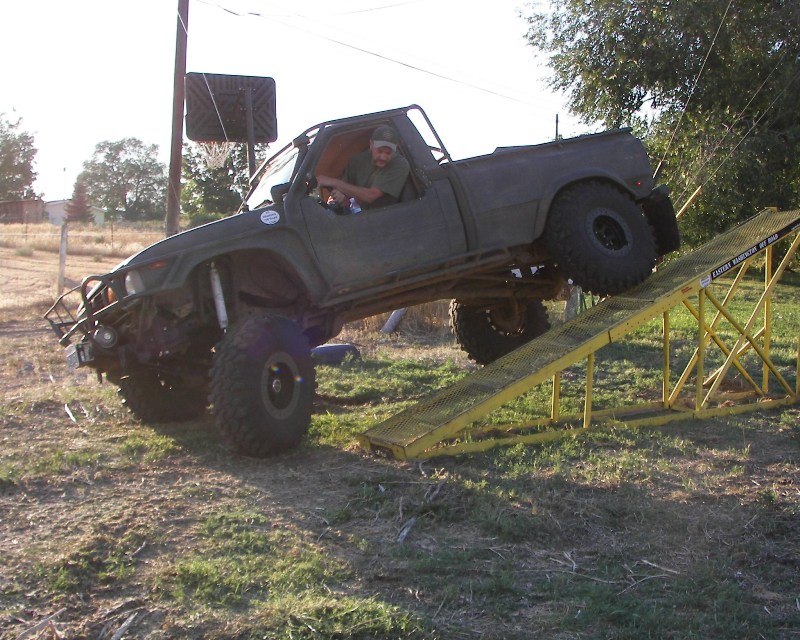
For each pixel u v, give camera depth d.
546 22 24.52
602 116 24.11
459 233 6.89
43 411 7.83
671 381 8.89
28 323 13.72
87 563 4.37
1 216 71.94
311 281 6.44
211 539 4.71
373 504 5.21
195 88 11.16
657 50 22.67
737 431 6.77
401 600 4.04
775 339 11.52
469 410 6.12
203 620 3.81
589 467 5.85
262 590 4.12
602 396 8.12
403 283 6.81
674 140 22.06
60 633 3.73
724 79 22.66
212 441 6.75
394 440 6.14
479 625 3.81
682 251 22.80
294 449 6.38
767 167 22.66
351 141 7.14
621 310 6.95
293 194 6.46
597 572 4.33
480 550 4.55
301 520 5.01
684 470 5.80
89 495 5.47
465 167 7.00
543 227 7.13
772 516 4.98
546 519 4.88
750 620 3.84
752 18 22.45
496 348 9.05
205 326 6.82
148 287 6.06
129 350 6.51
